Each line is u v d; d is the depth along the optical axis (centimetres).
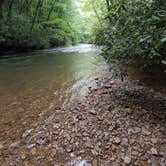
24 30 1612
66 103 459
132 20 277
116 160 256
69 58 1270
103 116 368
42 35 1966
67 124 354
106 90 518
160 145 273
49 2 2283
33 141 312
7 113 418
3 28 1334
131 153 265
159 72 527
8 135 332
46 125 359
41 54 1534
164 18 196
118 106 406
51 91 559
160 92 482
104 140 297
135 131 311
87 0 1425
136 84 555
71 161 262
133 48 324
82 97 488
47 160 267
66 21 2758
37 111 423
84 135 314
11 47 1462
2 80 692
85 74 760
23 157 275
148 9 238
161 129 311
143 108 394
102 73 752
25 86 616
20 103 473
